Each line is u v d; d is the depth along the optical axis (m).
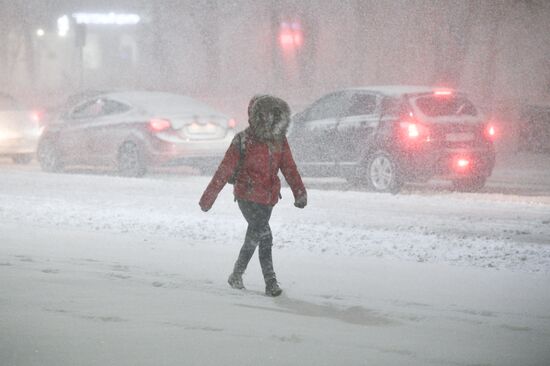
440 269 22.31
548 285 20.14
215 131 49.50
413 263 23.23
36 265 21.22
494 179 50.81
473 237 28.30
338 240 27.14
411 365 12.82
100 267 21.41
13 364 12.03
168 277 20.36
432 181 50.19
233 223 30.58
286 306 17.36
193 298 17.56
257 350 13.22
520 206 37.53
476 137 43.44
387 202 38.81
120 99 51.00
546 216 34.38
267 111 18.56
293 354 13.09
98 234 27.88
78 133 52.03
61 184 44.97
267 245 18.88
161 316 15.52
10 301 16.45
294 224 30.70
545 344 14.52
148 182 46.12
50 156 53.69
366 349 13.68
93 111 52.44
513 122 64.75
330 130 45.66
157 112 49.09
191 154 48.56
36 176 49.47
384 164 43.31
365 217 33.81
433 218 33.62
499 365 13.09
